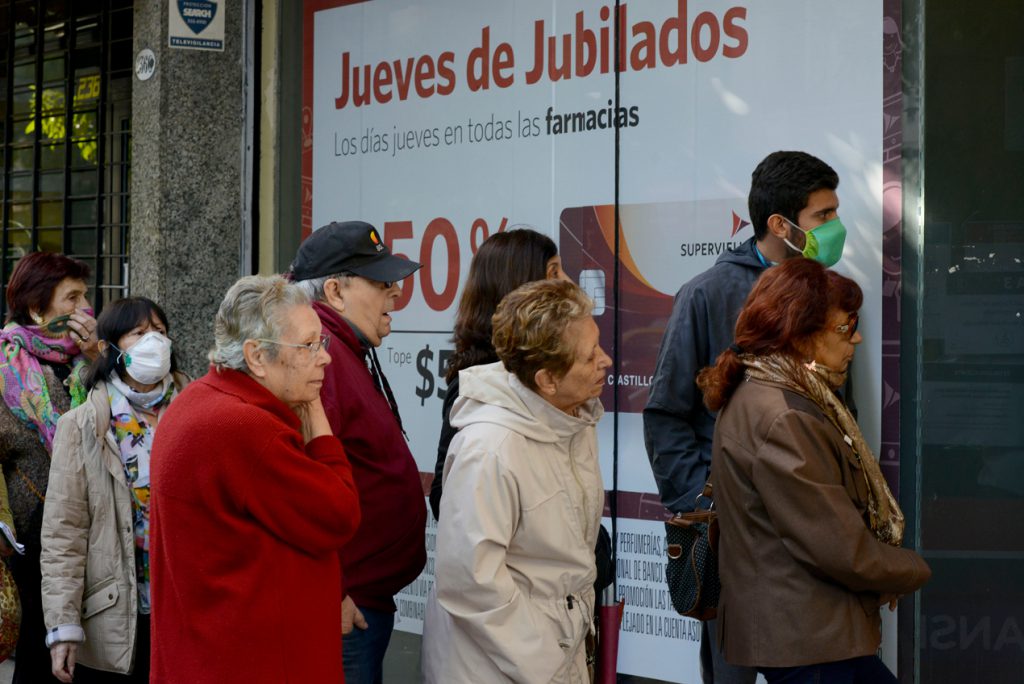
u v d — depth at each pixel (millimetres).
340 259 3479
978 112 3869
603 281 4715
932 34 3852
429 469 5309
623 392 4648
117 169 6535
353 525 2809
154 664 2748
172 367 4039
